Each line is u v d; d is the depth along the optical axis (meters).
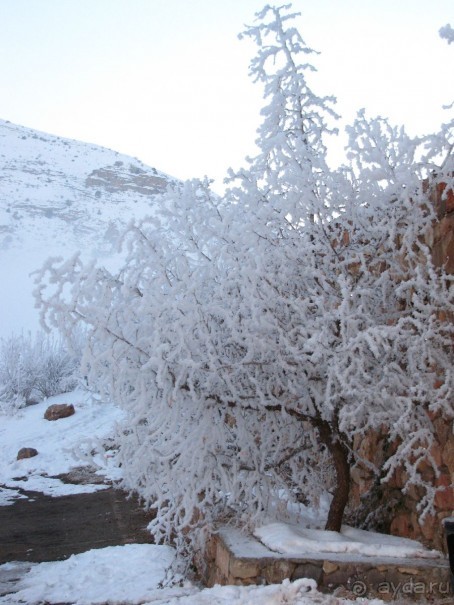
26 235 86.44
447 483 5.11
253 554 4.96
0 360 22.83
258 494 5.74
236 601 4.53
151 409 5.55
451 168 5.22
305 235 6.05
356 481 6.73
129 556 6.75
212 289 6.14
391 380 5.27
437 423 5.34
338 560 4.77
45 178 121.69
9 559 7.12
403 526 5.73
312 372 5.69
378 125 5.77
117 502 9.85
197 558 6.18
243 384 5.98
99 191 118.69
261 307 5.50
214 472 5.74
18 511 9.66
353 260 5.75
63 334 5.42
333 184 5.91
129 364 5.55
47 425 17.19
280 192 6.01
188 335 5.48
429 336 5.13
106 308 5.67
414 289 5.71
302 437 6.25
